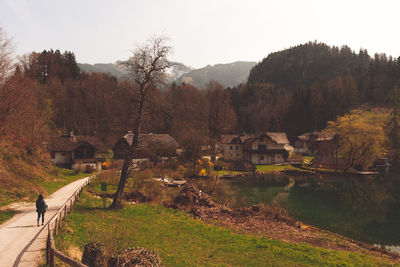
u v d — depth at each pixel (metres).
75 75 102.56
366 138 60.03
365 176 56.22
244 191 41.56
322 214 29.92
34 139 38.84
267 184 47.84
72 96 83.19
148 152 56.81
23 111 37.41
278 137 75.62
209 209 26.64
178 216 23.25
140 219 20.42
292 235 20.75
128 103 24.91
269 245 16.75
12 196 21.77
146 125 25.84
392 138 71.44
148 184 35.03
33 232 13.94
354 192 41.88
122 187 23.30
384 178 54.19
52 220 13.04
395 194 40.75
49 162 40.94
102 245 9.22
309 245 18.38
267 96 152.25
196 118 92.56
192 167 53.53
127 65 22.91
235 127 117.19
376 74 150.25
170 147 61.81
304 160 77.19
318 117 107.19
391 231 24.53
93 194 28.69
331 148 69.12
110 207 22.72
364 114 78.56
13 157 30.94
